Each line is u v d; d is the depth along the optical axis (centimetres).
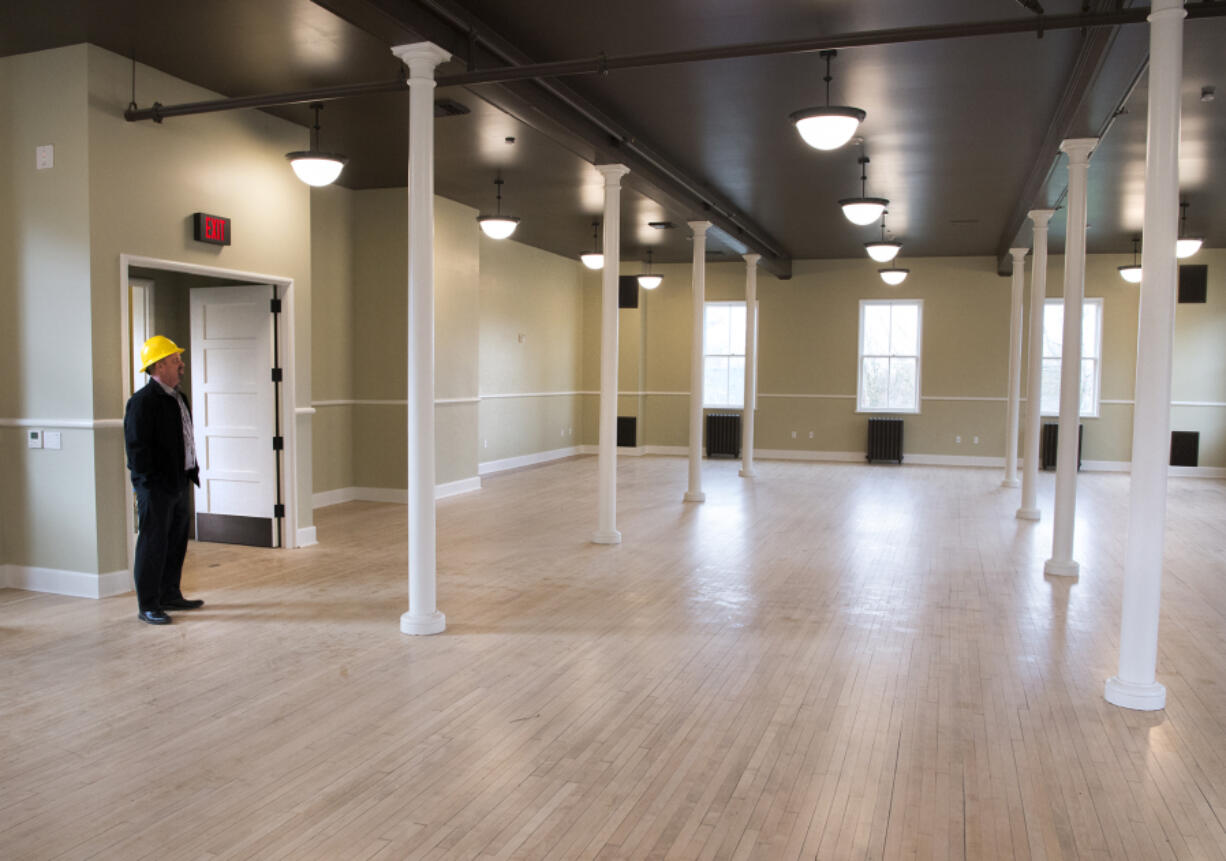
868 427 1523
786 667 456
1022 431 1477
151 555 519
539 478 1249
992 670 456
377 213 975
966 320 1496
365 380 989
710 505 1020
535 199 995
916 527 885
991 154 782
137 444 514
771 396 1584
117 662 454
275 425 728
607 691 420
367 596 588
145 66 591
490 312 1280
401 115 682
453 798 313
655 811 305
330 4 435
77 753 348
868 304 1538
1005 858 277
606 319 762
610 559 715
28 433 590
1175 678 448
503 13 497
